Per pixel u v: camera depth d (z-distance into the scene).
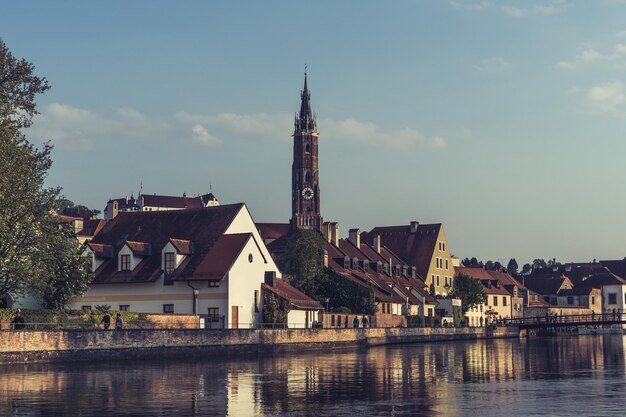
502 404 37.56
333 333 89.31
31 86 64.38
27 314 70.31
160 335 68.31
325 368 58.50
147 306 92.44
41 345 60.41
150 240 98.75
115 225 102.94
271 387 44.53
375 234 169.75
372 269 141.50
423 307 143.38
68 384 45.41
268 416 33.81
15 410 35.03
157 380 48.09
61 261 76.88
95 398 39.12
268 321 92.38
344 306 114.88
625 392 42.47
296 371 55.44
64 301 80.50
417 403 37.94
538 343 113.75
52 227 69.38
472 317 164.75
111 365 60.16
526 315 189.12
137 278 92.88
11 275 67.75
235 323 89.50
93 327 71.88
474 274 181.38
